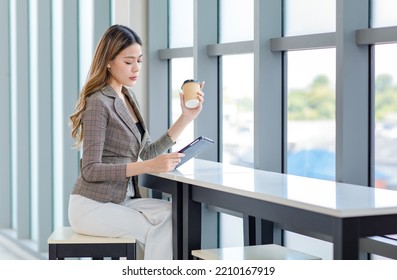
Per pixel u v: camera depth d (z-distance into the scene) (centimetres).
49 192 628
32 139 675
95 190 366
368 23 340
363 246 333
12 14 710
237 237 434
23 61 677
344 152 338
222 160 453
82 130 376
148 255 365
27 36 678
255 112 393
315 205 261
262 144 393
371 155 344
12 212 726
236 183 321
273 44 390
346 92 336
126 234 365
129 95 394
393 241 322
